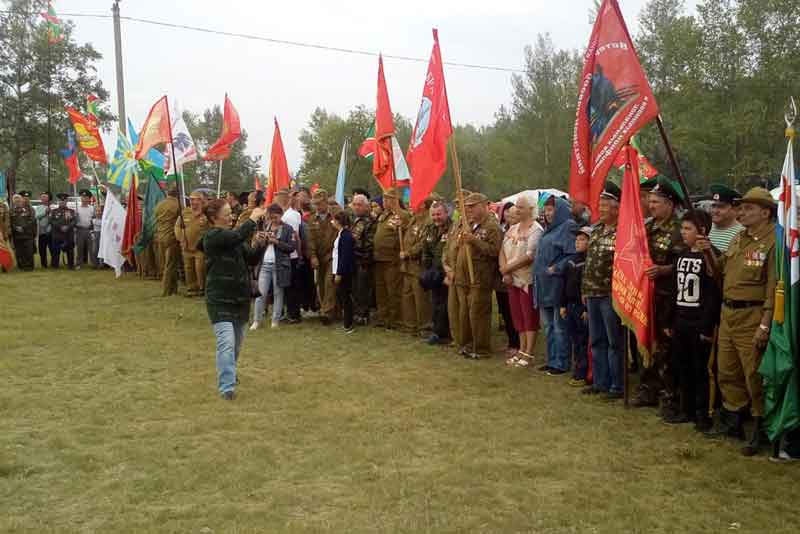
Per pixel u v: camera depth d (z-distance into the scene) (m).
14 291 14.23
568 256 7.77
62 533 4.11
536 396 7.21
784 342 5.13
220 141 15.23
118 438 5.85
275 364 8.53
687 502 4.64
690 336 6.05
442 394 7.25
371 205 11.80
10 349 9.05
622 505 4.57
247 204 14.14
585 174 6.44
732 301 5.63
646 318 6.31
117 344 9.44
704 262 6.01
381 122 10.66
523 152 46.56
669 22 35.31
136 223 16.59
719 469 5.20
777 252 5.24
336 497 4.70
